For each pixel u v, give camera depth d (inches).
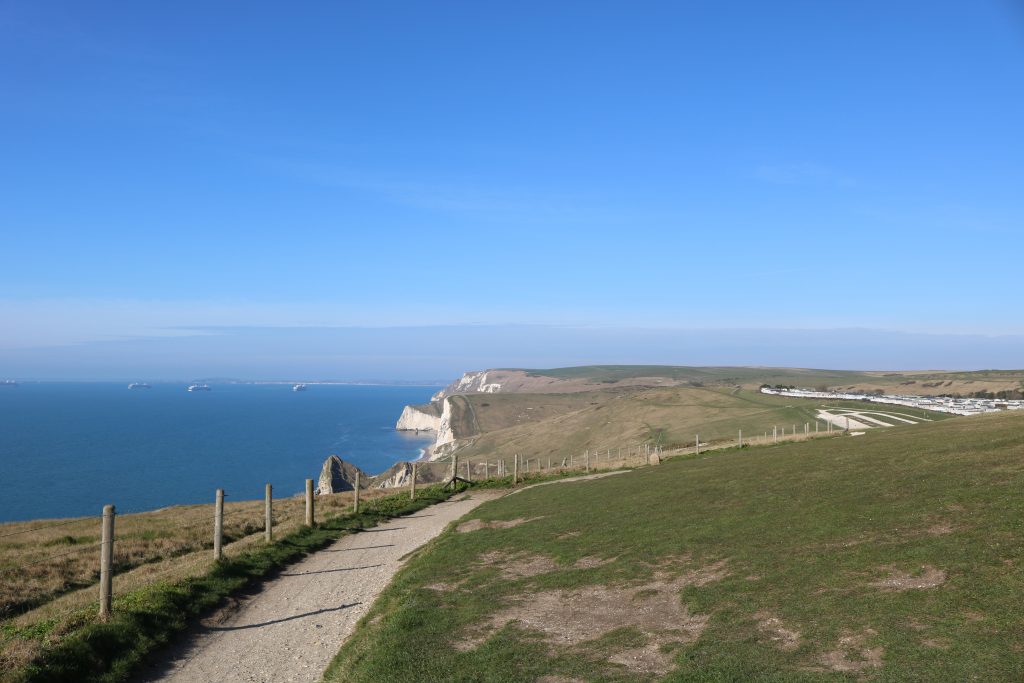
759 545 615.8
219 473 5442.9
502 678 412.8
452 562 746.2
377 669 442.0
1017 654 346.0
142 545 976.3
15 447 7273.6
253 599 689.6
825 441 1576.0
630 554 665.6
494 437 7219.5
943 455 887.7
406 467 5073.8
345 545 1000.9
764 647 406.9
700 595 517.7
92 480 4965.6
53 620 542.6
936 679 335.3
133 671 478.9
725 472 1114.1
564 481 1525.6
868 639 392.8
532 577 646.5
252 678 468.1
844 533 598.9
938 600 424.5
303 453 7086.6
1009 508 578.2
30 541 1049.5
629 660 423.2
